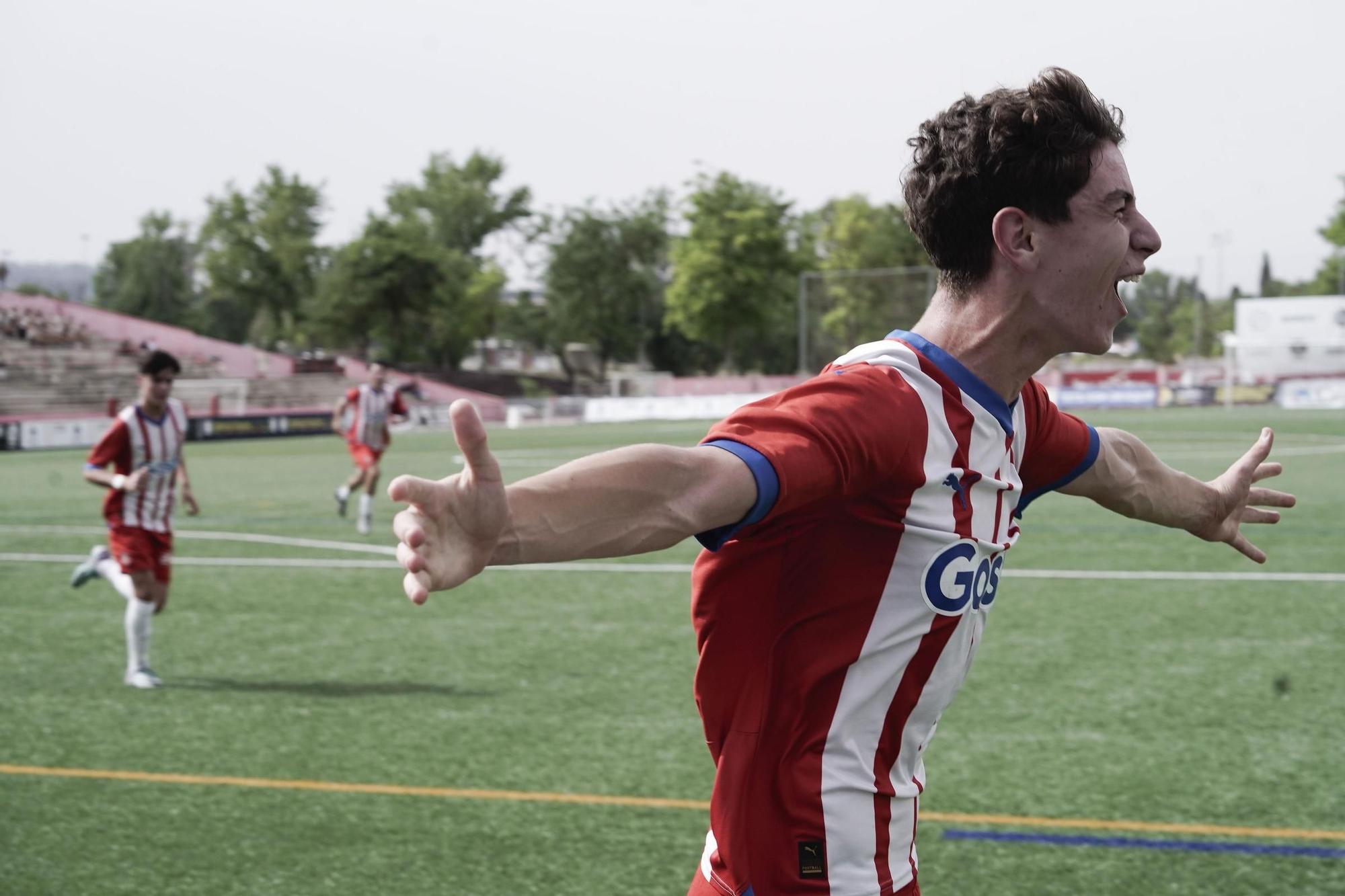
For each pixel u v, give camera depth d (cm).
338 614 861
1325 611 803
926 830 426
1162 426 3014
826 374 162
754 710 163
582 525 128
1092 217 155
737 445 142
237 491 1841
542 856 410
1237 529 229
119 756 528
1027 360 165
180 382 4716
